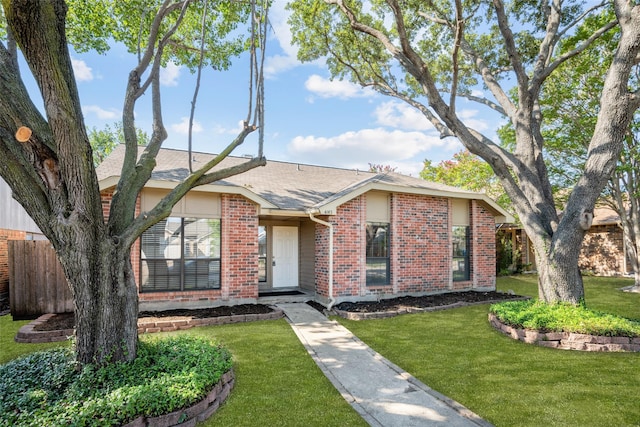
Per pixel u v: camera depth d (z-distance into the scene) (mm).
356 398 4492
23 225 12555
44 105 3686
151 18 9172
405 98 11773
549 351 6270
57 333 6809
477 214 12617
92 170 4199
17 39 3371
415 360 5855
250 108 5375
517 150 9203
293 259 13055
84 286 4359
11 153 3971
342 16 11688
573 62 12438
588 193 7574
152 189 8914
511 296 11461
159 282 8992
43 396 3789
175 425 3627
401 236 11211
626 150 12875
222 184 9305
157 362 4652
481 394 4594
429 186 12312
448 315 9109
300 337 7113
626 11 7215
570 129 13211
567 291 7734
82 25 9781
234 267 9672
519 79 8898
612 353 6113
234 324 8148
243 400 4379
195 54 10422
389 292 10953
